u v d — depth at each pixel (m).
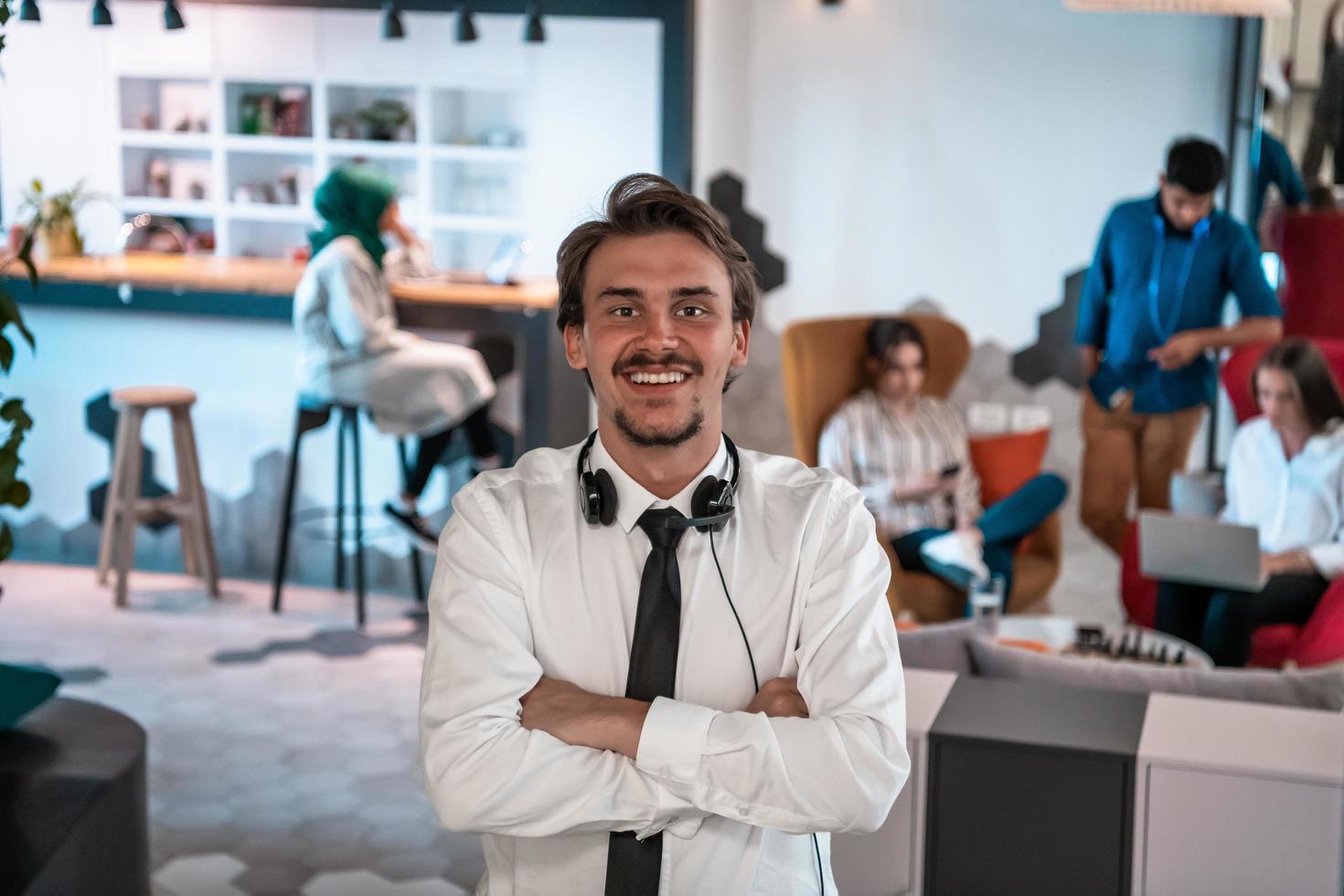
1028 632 3.81
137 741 2.31
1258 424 4.29
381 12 5.91
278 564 5.16
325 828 3.53
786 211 5.92
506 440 5.35
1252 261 4.93
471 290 5.21
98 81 6.34
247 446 5.50
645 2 5.43
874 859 2.28
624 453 1.54
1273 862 2.12
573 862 1.52
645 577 1.54
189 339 5.45
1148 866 2.17
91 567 5.64
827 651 1.51
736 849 1.50
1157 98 5.56
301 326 4.95
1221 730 2.24
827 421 4.82
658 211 1.47
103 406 5.57
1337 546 3.97
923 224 5.84
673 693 1.53
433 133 6.36
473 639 1.52
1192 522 3.80
